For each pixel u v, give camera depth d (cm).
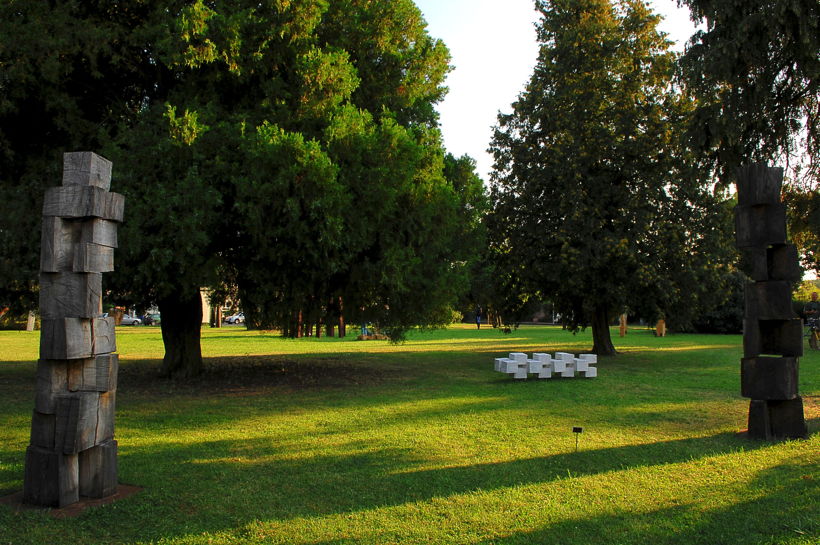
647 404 902
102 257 443
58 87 1013
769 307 648
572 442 637
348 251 1061
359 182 1039
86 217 432
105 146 974
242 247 1084
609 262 1664
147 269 923
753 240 657
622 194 1688
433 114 1409
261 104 1058
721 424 741
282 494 458
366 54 1266
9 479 494
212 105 1031
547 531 381
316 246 1015
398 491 466
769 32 1084
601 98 1748
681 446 614
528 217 1809
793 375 641
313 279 1081
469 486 479
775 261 658
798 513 409
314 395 1022
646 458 566
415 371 1433
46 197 429
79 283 430
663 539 369
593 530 383
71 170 429
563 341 2720
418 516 408
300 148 946
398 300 1205
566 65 1778
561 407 874
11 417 796
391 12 1264
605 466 539
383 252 1091
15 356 1778
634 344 2525
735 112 1185
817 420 759
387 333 1431
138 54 1095
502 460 561
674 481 489
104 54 992
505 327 2108
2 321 3900
